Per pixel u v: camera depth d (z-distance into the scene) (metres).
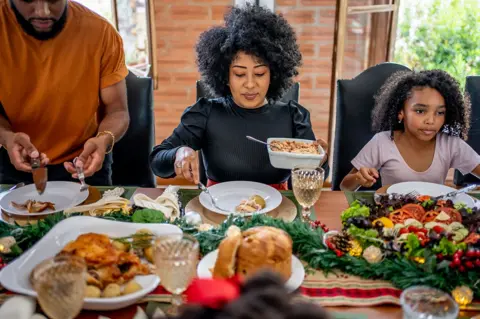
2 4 1.65
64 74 1.70
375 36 2.81
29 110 1.72
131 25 3.02
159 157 1.57
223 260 0.92
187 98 3.18
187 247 0.89
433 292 0.83
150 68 2.93
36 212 1.31
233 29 1.58
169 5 2.96
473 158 1.78
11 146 1.45
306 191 1.22
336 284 1.01
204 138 1.74
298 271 1.00
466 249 1.01
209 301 0.51
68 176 1.75
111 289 0.93
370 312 0.93
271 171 1.69
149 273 1.00
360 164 1.81
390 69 1.93
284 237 0.96
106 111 1.82
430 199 1.28
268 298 0.48
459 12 3.09
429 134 1.69
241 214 1.24
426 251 1.01
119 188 1.47
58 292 0.78
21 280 0.95
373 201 1.41
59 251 1.05
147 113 1.95
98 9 3.10
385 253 1.06
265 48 1.54
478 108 1.96
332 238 1.11
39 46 1.67
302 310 0.47
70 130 1.77
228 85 1.73
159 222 1.20
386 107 1.79
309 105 3.11
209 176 1.76
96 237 1.04
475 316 0.90
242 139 1.69
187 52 3.06
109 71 1.76
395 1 2.73
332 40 2.96
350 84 1.92
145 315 0.88
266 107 1.73
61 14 1.62
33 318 0.86
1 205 1.35
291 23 2.93
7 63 1.67
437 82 1.65
